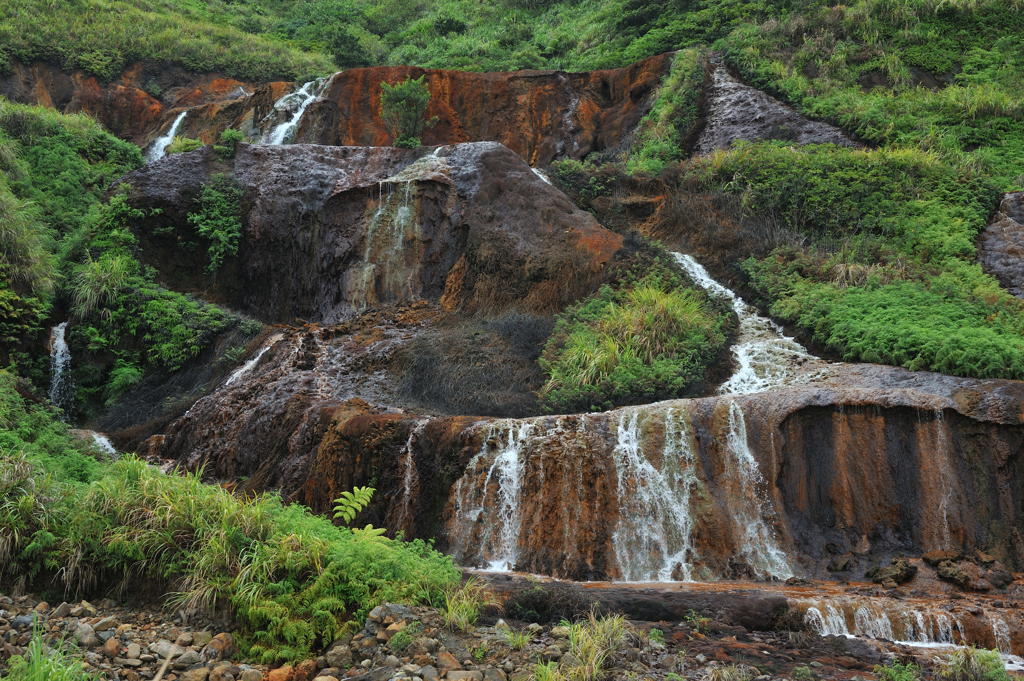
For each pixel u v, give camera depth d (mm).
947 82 27375
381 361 17359
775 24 30516
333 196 22297
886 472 11422
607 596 8656
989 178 21203
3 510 8016
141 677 6391
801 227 20766
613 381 14781
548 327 17750
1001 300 16438
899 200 20500
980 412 11438
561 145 30234
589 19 41219
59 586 7734
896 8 29766
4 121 26219
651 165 24016
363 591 7418
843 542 11086
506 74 31922
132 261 20922
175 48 40312
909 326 15047
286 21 52438
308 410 14703
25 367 18547
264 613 7027
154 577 7754
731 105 27047
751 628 8336
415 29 49250
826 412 11836
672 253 19844
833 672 6965
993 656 7020
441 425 12820
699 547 11266
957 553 10312
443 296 20172
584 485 11883
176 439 16516
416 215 21531
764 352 16219
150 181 22250
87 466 12383
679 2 35219
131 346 19734
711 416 12086
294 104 32031
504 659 6750
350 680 6324
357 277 21375
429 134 30625
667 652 7207
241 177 22859
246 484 14398
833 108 25484
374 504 12656
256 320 21078
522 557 11555
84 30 38656
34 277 19016
